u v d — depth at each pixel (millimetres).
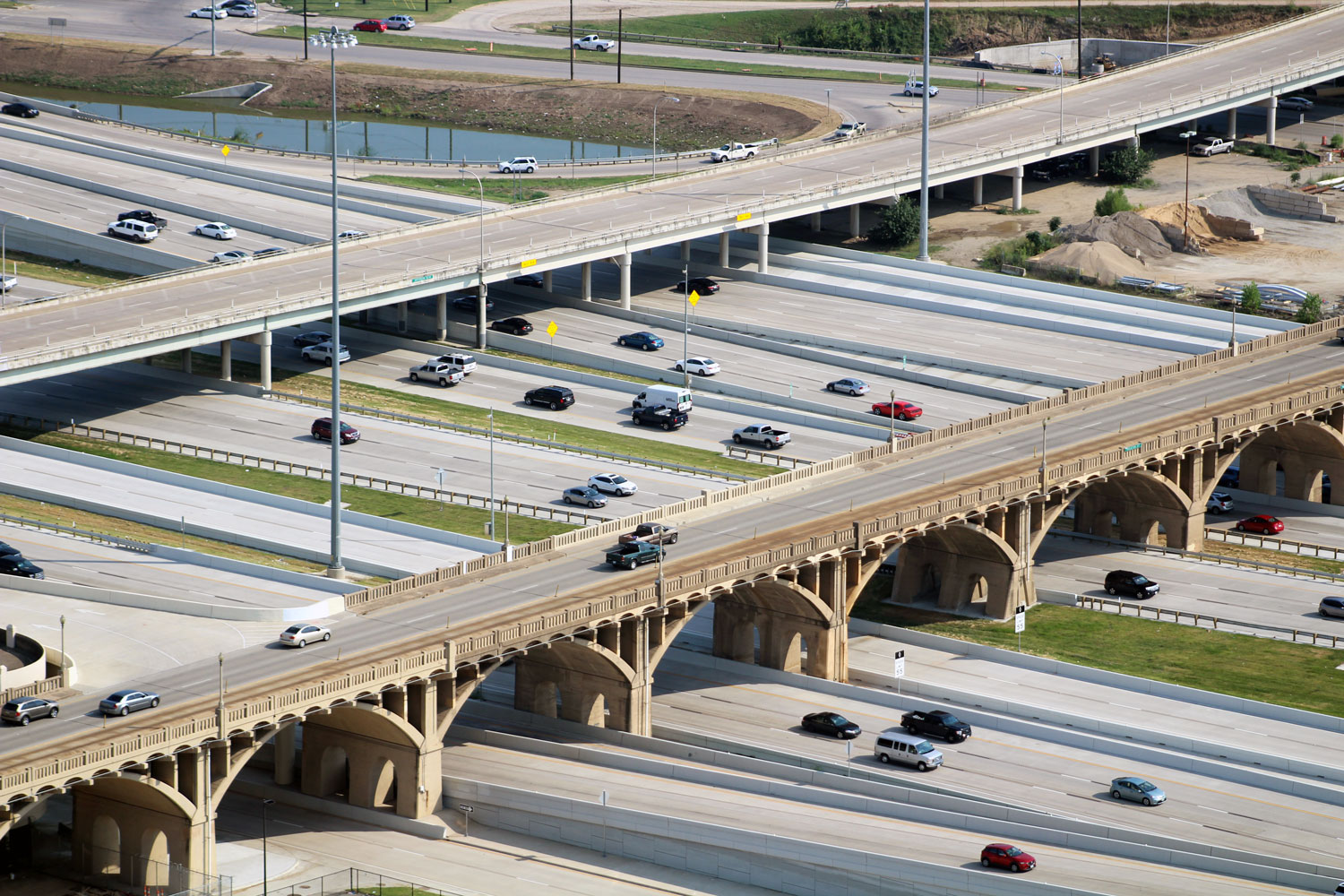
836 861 192625
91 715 194125
